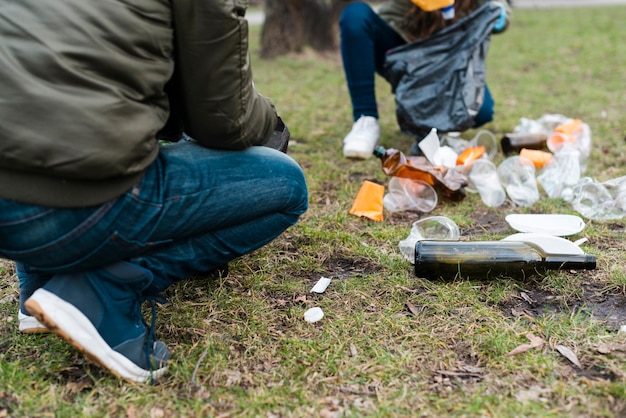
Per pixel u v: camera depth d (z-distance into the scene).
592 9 11.30
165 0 1.45
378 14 3.51
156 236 1.59
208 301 2.05
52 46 1.34
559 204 2.76
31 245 1.46
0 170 1.39
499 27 3.41
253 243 1.85
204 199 1.63
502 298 2.04
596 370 1.67
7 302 2.06
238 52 1.51
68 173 1.37
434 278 2.14
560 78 5.55
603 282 2.11
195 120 1.59
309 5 7.18
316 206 2.82
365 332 1.88
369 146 3.35
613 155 3.38
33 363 1.74
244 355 1.78
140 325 1.68
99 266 1.57
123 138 1.40
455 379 1.66
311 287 2.15
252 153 1.75
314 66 6.68
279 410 1.56
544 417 1.49
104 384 1.64
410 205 2.77
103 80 1.39
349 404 1.58
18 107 1.33
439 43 3.22
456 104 3.12
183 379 1.67
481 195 2.84
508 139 3.35
